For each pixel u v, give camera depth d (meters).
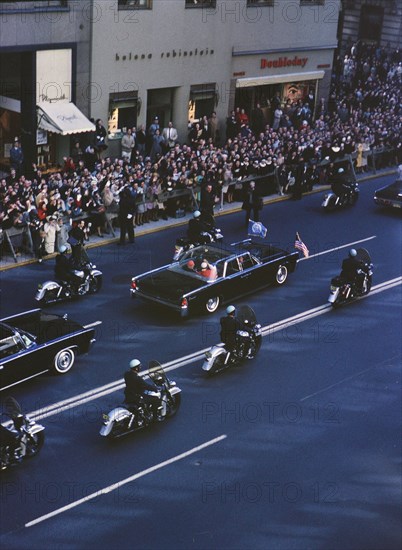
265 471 21.66
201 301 29.27
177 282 29.38
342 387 26.00
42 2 38.91
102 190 36.31
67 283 29.92
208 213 35.75
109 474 21.03
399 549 19.20
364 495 21.03
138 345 27.39
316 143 45.19
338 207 42.19
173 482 20.94
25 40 38.78
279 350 27.92
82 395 24.34
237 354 26.36
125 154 43.03
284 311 30.75
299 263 35.09
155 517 19.62
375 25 68.56
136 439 22.50
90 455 21.72
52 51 40.19
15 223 32.56
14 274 31.70
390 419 24.48
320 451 22.69
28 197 33.34
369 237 38.81
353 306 31.62
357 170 48.34
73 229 33.62
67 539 18.73
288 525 19.73
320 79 54.06
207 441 22.69
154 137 43.47
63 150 41.91
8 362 23.53
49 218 33.12
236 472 21.52
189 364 26.48
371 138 48.31
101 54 42.06
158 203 37.88
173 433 22.91
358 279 31.73
